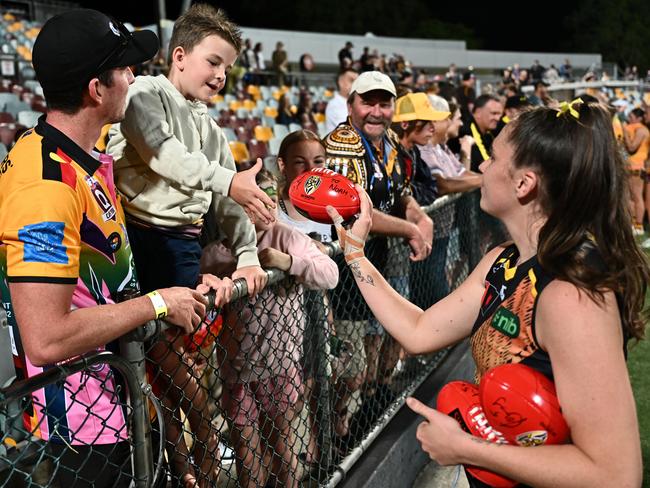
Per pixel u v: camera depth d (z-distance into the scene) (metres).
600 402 1.12
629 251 1.25
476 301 1.55
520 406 1.18
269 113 13.81
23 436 1.51
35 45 1.40
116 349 1.52
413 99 3.62
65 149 1.39
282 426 2.06
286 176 2.66
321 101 15.77
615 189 1.24
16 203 1.29
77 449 1.48
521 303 1.25
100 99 1.43
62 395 1.46
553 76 25.53
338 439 2.38
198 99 1.98
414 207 3.07
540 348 1.22
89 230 1.41
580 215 1.23
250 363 1.81
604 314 1.15
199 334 1.83
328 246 2.21
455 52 26.31
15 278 1.25
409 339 1.64
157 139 1.74
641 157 7.79
